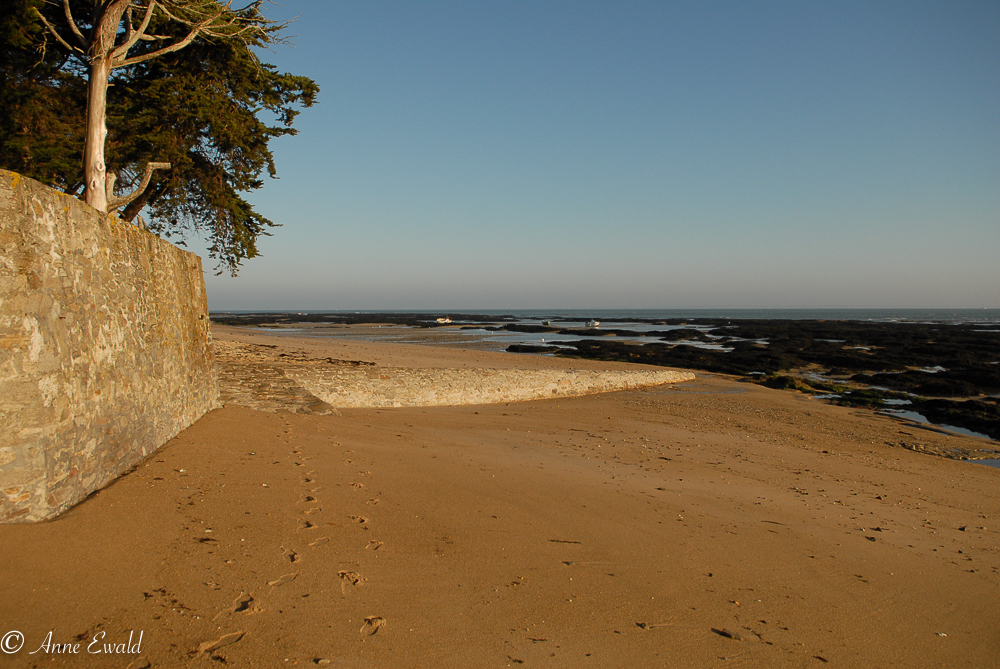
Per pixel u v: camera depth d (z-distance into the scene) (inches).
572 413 675.4
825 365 1418.6
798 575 231.8
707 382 1055.0
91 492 195.6
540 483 325.1
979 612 216.4
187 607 143.3
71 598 135.6
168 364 289.1
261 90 518.3
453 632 155.3
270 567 172.2
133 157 453.4
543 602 180.2
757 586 215.9
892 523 325.4
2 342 155.6
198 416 347.6
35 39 378.9
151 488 212.1
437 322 3887.8
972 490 426.3
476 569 196.5
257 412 415.2
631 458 442.0
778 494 364.8
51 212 177.5
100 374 205.8
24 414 159.6
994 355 1625.2
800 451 522.3
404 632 151.2
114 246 226.4
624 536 250.4
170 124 466.3
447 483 299.0
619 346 1835.6
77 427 186.1
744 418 695.1
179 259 324.5
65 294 182.4
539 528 246.2
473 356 1334.9
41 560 145.1
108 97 455.8
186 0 371.9
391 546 203.9
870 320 4800.7
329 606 157.1
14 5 352.5
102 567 151.1
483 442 459.5
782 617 193.3
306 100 549.3
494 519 249.8
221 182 515.8
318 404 475.2
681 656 160.2
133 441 234.7
